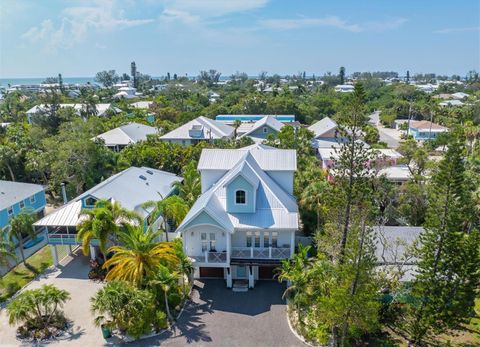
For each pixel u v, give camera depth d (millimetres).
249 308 31141
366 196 27984
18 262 38312
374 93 196500
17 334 27844
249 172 35750
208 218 32719
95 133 77562
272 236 34938
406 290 28562
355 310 23766
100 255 38344
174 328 28547
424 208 43250
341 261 26297
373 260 25297
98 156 59219
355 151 27031
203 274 35875
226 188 34375
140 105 146375
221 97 179250
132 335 27094
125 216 34875
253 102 126688
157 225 41719
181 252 32062
